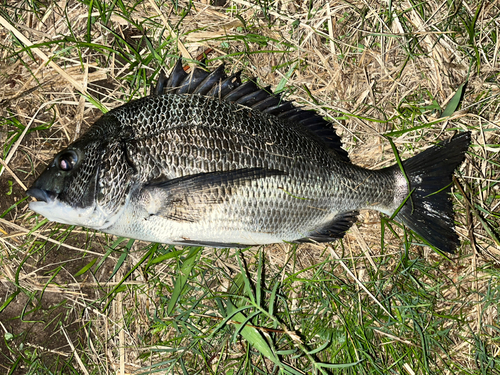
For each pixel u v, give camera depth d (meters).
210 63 0.65
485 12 0.64
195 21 0.65
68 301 0.64
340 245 0.64
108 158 0.53
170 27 0.62
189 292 0.64
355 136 0.62
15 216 0.63
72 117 0.65
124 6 0.63
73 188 0.53
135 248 0.64
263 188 0.55
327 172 0.57
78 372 0.63
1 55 0.64
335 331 0.61
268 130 0.56
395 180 0.60
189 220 0.54
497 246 0.63
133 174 0.53
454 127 0.63
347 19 0.65
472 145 0.63
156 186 0.53
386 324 0.61
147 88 0.63
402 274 0.63
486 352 0.62
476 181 0.63
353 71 0.65
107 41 0.65
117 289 0.62
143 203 0.53
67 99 0.64
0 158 0.63
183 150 0.53
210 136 0.54
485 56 0.63
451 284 0.63
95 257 0.64
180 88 0.56
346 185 0.58
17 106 0.64
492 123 0.61
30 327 0.63
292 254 0.64
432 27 0.63
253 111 0.56
